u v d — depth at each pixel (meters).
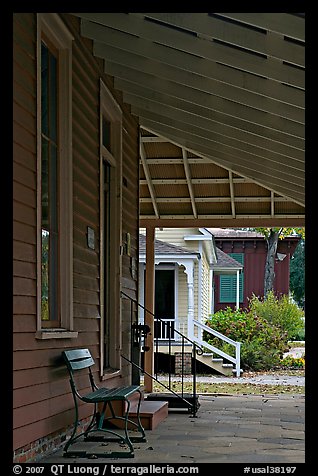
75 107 6.70
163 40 6.28
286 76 6.03
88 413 6.91
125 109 9.64
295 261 43.72
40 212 5.34
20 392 4.93
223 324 20.53
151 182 12.55
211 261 25.70
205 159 11.89
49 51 6.14
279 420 8.73
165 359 19.22
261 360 19.97
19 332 4.90
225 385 15.25
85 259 6.97
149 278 13.16
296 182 9.95
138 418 6.87
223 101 7.84
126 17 6.34
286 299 23.69
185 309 20.73
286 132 7.61
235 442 6.77
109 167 9.07
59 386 5.91
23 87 5.06
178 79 7.29
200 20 5.68
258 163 9.70
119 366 8.72
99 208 7.66
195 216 13.09
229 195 12.73
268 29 5.04
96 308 7.39
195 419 8.66
